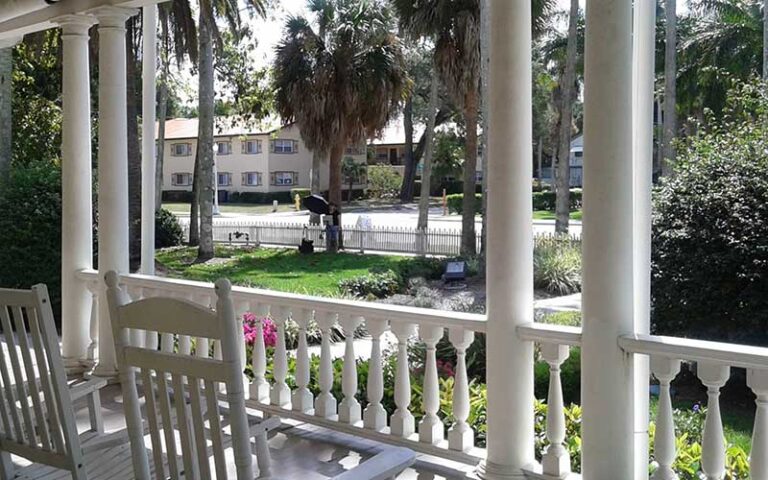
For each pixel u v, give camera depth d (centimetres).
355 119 1623
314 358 495
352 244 1661
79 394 296
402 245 1573
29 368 215
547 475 296
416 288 1141
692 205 554
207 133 1603
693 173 568
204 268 1448
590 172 269
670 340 258
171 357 174
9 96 1002
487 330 306
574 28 1512
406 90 1664
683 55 1138
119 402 434
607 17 262
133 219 1339
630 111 267
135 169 1341
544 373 531
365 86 1586
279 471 332
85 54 493
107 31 464
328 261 1470
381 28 1594
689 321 560
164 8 1361
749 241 523
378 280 1174
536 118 2400
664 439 258
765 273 518
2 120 993
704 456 246
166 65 1620
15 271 829
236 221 2084
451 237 1497
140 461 191
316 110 1609
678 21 1185
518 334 299
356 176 2911
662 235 564
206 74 1583
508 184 297
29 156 1271
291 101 1638
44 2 457
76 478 214
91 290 491
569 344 288
